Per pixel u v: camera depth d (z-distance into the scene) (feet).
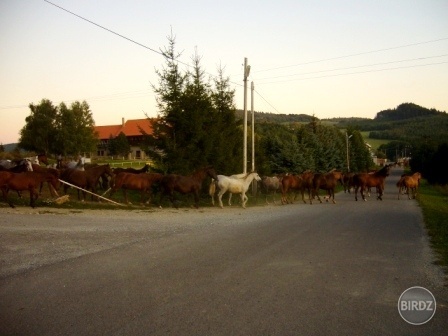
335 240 41.98
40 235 40.42
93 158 272.51
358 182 100.78
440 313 21.65
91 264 30.94
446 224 55.31
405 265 31.73
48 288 25.18
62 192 79.71
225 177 78.54
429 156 226.38
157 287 25.58
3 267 29.48
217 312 21.36
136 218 56.49
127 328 19.33
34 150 248.32
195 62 90.33
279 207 81.76
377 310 21.88
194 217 60.59
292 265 31.27
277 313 21.25
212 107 95.09
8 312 21.35
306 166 144.25
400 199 104.58
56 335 18.63
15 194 72.13
